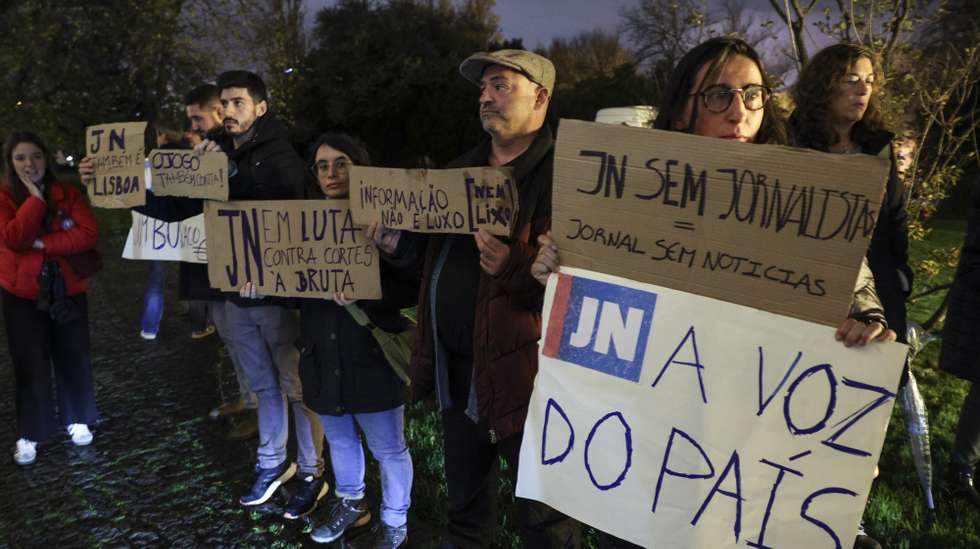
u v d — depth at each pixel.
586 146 1.47
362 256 2.46
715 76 1.48
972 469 3.00
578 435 1.57
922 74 4.46
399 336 2.59
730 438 1.41
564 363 1.58
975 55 4.34
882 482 3.17
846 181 1.24
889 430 3.75
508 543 2.71
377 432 2.63
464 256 2.09
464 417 2.19
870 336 1.28
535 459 1.64
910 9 4.10
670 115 1.58
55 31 13.15
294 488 3.23
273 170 2.85
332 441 2.79
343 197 2.53
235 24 15.84
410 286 2.61
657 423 1.48
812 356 1.33
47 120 13.21
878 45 4.21
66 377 3.73
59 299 3.53
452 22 24.22
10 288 3.44
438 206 1.99
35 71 13.45
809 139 2.60
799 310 1.33
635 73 21.88
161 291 5.86
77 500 3.23
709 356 1.42
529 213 1.93
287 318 3.00
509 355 1.95
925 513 2.88
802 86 2.60
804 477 1.36
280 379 3.10
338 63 21.64
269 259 2.60
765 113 1.59
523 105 1.94
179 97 15.30
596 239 1.50
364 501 2.94
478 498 2.29
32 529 2.99
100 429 4.03
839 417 1.32
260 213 2.58
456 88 21.30
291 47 21.91
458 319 2.09
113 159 3.05
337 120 22.09
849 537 1.33
